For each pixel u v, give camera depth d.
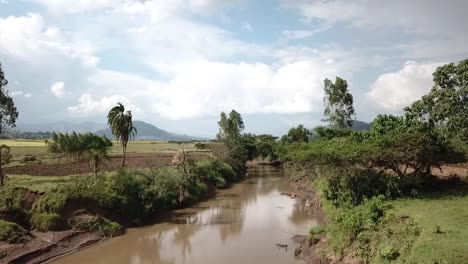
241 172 97.25
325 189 46.31
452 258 19.38
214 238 39.31
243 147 104.62
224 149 95.06
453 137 35.69
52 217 36.69
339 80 77.75
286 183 82.12
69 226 37.81
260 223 45.19
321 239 32.34
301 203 57.75
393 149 35.56
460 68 32.50
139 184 48.12
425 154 35.72
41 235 35.38
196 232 41.84
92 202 41.12
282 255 32.97
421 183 38.59
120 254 34.81
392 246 23.72
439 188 37.78
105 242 38.03
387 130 44.06
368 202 34.28
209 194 66.44
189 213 51.16
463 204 30.23
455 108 32.22
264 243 36.81
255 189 73.62
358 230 27.92
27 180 46.91
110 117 59.72
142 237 40.03
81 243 36.25
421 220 25.91
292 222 45.31
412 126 39.16
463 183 38.81
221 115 108.44
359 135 46.19
